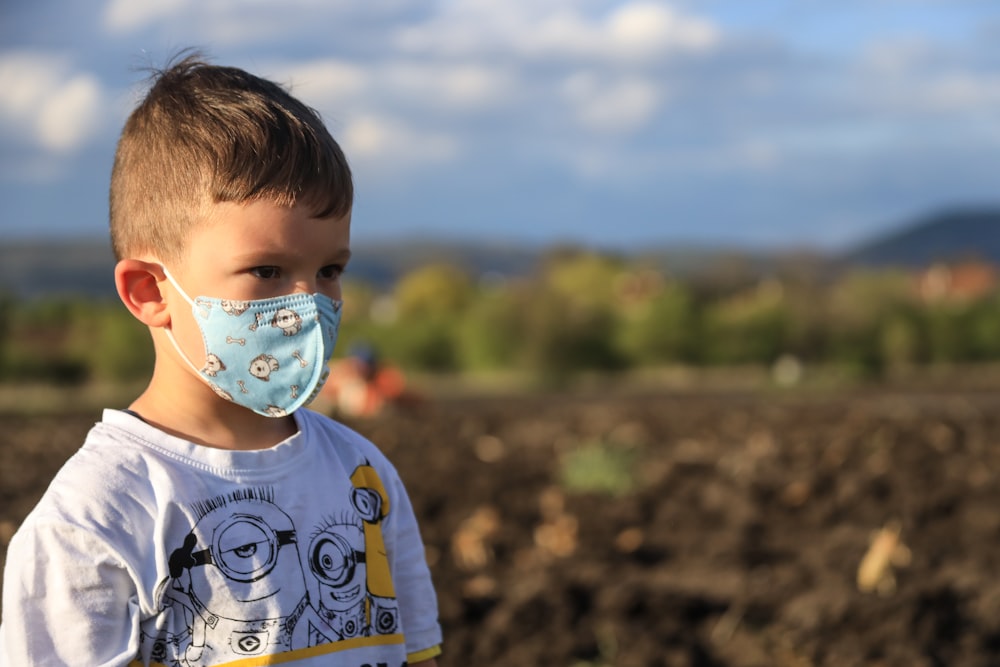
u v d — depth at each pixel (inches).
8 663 65.2
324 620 71.0
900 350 1128.8
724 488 309.6
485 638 192.5
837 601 206.4
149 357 1002.1
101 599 65.6
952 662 189.6
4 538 227.3
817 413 549.3
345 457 78.2
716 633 199.8
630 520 281.3
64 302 1117.7
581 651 190.5
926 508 289.0
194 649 67.5
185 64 76.1
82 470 68.2
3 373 970.1
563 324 1099.9
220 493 69.7
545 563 239.6
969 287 1608.0
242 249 68.1
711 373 1114.7
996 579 225.6
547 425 495.5
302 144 69.7
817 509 289.1
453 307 1515.7
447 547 253.8
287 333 69.6
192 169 68.8
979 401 742.5
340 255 72.0
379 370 545.6
